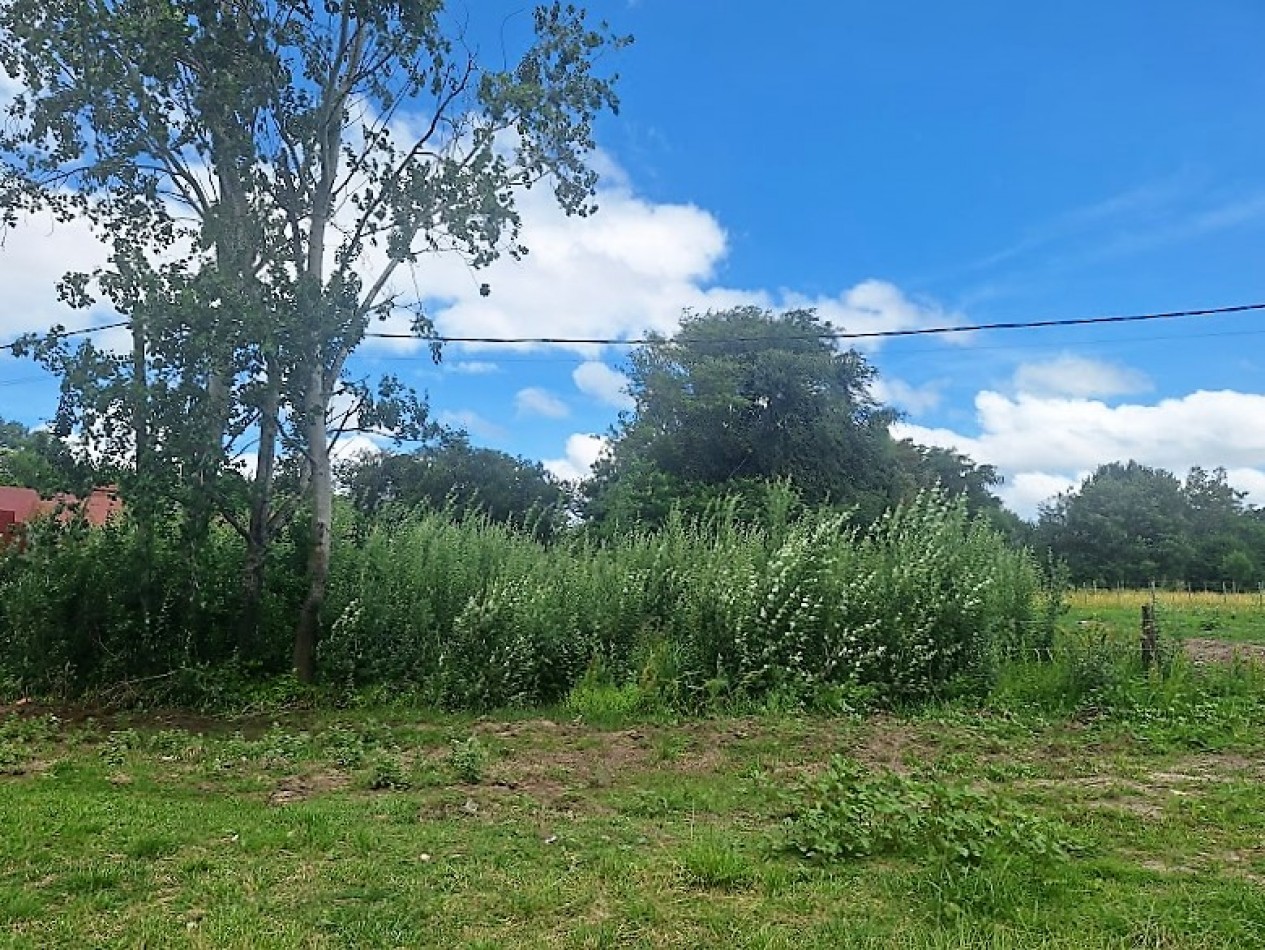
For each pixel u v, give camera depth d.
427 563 14.60
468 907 5.38
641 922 5.14
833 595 13.56
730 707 12.58
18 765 9.47
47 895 5.56
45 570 13.66
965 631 13.38
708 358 37.44
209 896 5.52
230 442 13.73
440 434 14.85
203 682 13.04
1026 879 5.60
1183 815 7.43
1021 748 10.35
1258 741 10.59
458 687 13.11
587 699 12.72
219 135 13.53
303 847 6.50
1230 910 5.28
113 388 12.83
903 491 39.47
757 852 6.35
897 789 7.20
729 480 35.53
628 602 14.44
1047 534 73.75
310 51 14.05
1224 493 80.69
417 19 13.67
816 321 39.78
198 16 13.00
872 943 4.82
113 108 13.70
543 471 37.97
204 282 12.89
